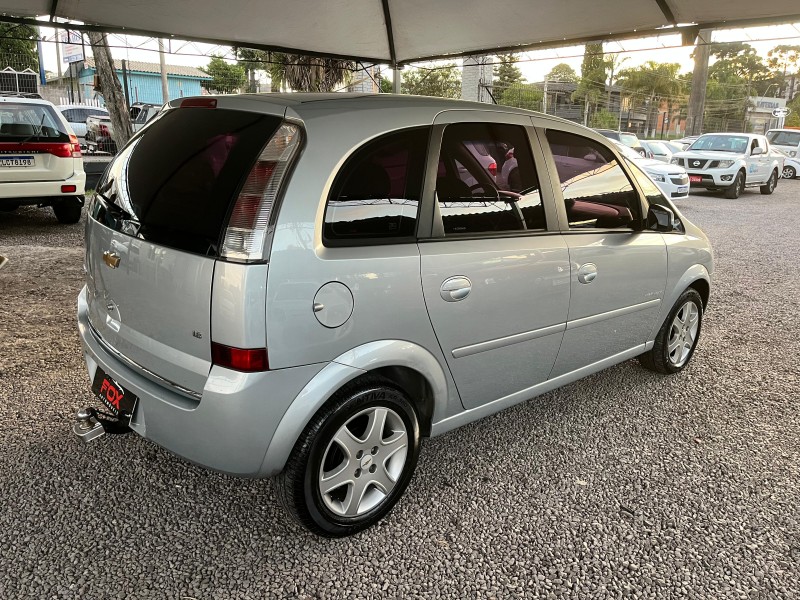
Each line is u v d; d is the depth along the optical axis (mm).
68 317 5051
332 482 2449
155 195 2445
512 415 3754
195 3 6953
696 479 3113
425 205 2566
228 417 2150
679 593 2354
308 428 2318
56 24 7293
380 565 2439
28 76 29703
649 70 55250
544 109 34438
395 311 2438
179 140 2545
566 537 2645
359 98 2576
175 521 2631
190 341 2236
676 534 2688
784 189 21141
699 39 7141
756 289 7148
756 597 2348
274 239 2123
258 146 2234
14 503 2684
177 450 2328
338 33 8352
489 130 2885
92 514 2646
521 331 2990
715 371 4539
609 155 3551
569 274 3164
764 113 65688
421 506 2818
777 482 3109
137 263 2396
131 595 2225
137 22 7523
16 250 7293
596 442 3449
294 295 2160
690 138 27406
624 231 3582
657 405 3941
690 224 4312
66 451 3100
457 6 7355
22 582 2254
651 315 3926
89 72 34844
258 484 2920
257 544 2518
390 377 2609
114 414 2602
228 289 2094
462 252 2656
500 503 2859
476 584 2361
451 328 2658
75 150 8656
